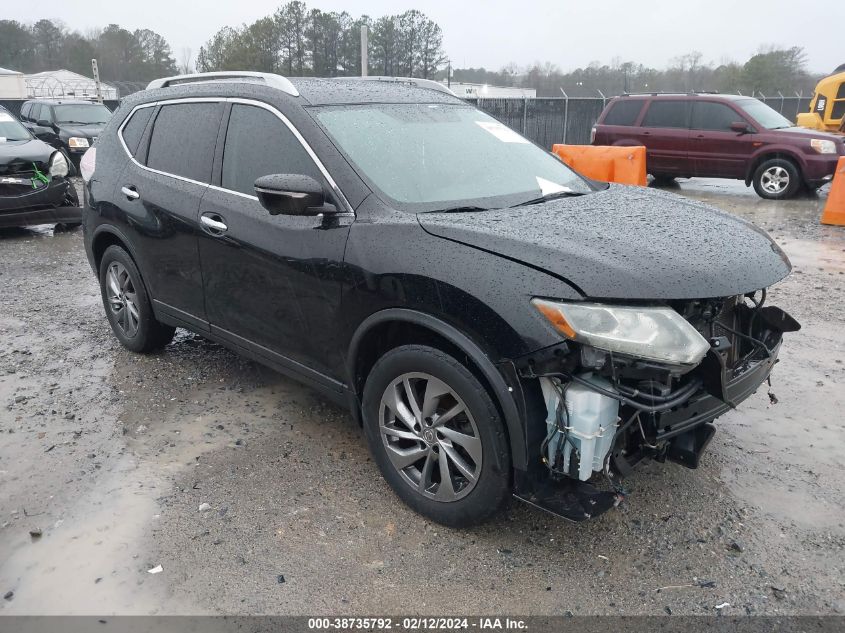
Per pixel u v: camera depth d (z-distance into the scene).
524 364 2.53
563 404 2.55
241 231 3.56
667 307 2.50
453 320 2.69
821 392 4.33
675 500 3.22
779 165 12.36
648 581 2.72
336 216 3.14
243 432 3.85
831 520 3.09
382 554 2.86
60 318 5.82
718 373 2.62
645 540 2.95
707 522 3.06
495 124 4.11
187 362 4.83
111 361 4.86
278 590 2.66
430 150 3.51
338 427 3.92
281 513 3.12
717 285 2.56
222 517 3.09
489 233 2.74
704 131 13.09
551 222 2.92
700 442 2.82
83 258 8.09
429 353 2.80
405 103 3.83
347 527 3.03
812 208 11.55
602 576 2.74
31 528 3.02
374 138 3.41
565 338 2.46
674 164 13.52
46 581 2.71
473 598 2.63
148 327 4.68
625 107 13.95
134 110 4.67
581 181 3.88
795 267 7.39
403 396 3.05
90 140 15.99
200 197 3.86
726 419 4.00
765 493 3.28
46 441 3.75
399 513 3.12
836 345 5.09
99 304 6.25
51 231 9.73
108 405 4.18
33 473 3.44
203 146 3.95
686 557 2.85
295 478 3.40
